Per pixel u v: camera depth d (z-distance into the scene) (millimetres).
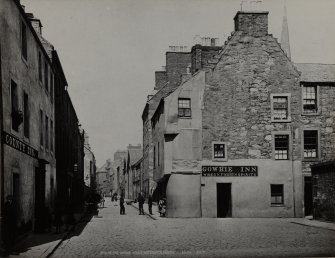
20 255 12445
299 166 29766
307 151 30141
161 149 32062
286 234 18656
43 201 21250
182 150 29500
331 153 30078
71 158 42406
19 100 16844
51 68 27047
